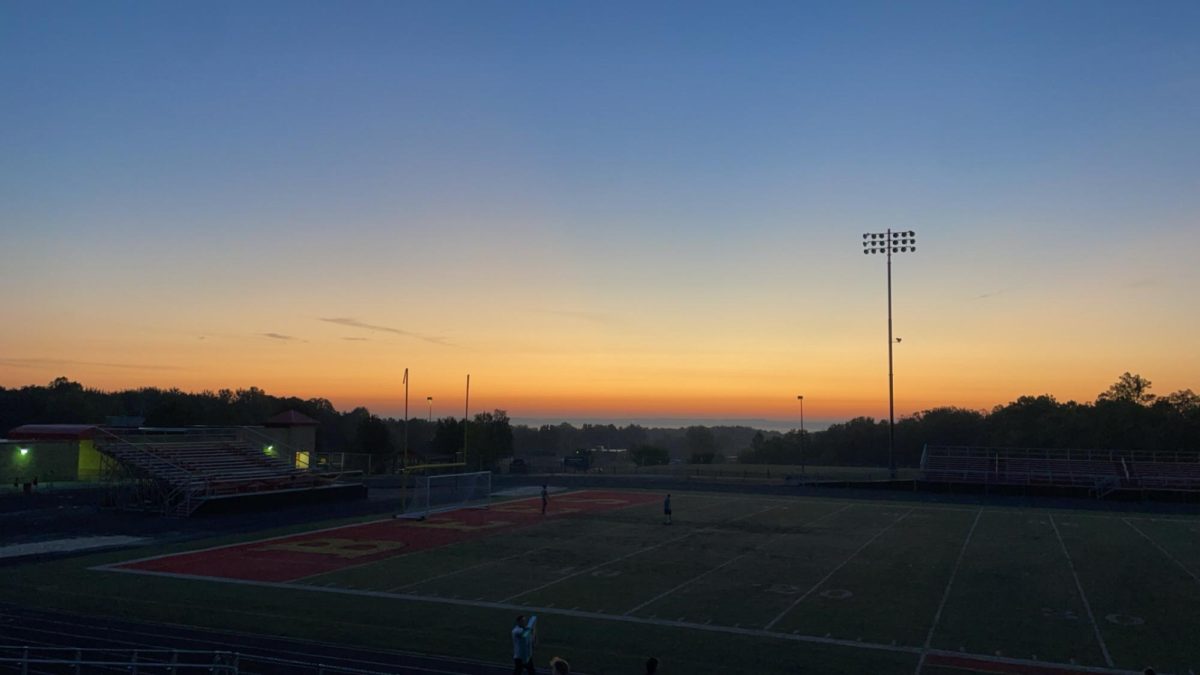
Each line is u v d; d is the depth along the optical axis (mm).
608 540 37062
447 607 23703
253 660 18188
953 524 43031
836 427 145375
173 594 25109
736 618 22469
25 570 28875
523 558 32219
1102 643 19922
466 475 52406
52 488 55719
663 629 21281
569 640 20203
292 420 70062
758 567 30297
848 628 21359
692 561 31562
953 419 126750
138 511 45750
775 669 17797
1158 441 87125
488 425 96750
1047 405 105250
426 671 17500
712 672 17594
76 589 25703
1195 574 28766
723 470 88375
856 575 28688
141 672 17531
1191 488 55156
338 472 63000
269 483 52906
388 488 62844
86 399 101875
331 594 25344
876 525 42594
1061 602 24375
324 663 18062
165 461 49531
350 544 35719
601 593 25719
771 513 48062
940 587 26609
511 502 54281
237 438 60719
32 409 94312
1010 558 32219
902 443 130125
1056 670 17812
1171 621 22109
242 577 27984
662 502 54375
